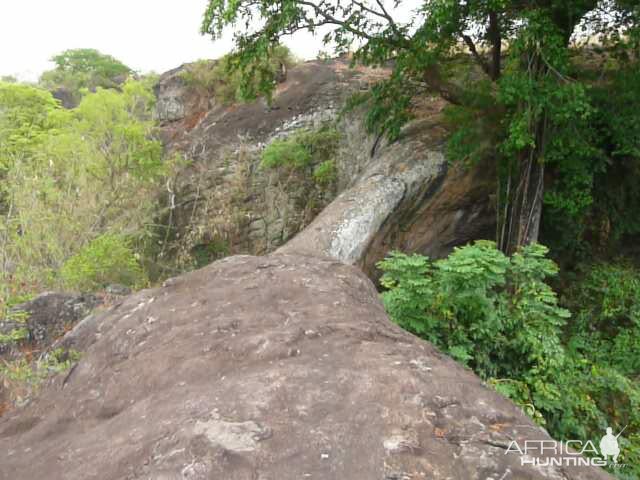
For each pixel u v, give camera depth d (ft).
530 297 17.83
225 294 13.24
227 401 7.47
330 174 41.45
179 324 12.08
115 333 12.71
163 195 42.86
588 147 25.30
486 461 5.99
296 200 42.09
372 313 11.89
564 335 27.63
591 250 33.35
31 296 21.38
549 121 25.93
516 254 18.44
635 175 32.42
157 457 6.35
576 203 27.73
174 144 49.65
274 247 41.81
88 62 89.40
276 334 9.98
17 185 26.94
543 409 16.70
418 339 10.37
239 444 6.31
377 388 7.54
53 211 28.53
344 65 51.75
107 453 7.03
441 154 33.06
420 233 32.37
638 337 25.53
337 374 8.12
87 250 26.73
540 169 27.12
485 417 7.06
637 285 28.17
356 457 6.09
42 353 15.42
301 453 6.21
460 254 16.31
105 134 32.24
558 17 26.55
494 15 27.02
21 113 31.40
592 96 26.09
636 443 17.03
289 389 7.70
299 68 52.29
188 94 56.18
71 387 10.89
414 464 5.94
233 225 41.45
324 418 6.93
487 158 31.83
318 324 10.46
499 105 26.89
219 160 44.83
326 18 28.19
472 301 16.75
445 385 7.73
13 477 7.61
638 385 21.48
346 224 29.07
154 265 38.11
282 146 41.19
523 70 24.47
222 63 54.34
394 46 28.19
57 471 7.18
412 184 31.65
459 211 32.73
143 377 9.73
